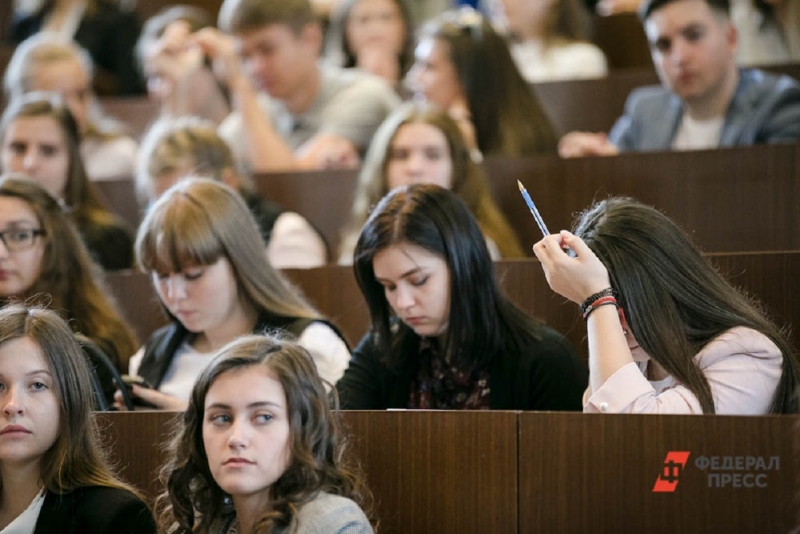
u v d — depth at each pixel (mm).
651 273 4480
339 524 3863
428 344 5102
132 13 11039
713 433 3947
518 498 4105
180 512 4137
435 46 7816
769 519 3896
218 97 9039
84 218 7328
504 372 4930
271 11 8320
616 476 4008
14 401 4219
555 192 6891
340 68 10000
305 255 6941
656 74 8445
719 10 7133
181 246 5344
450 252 4863
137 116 9781
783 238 6418
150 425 4500
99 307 5977
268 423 3967
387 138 6773
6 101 9820
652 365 4594
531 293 5809
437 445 4199
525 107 7777
